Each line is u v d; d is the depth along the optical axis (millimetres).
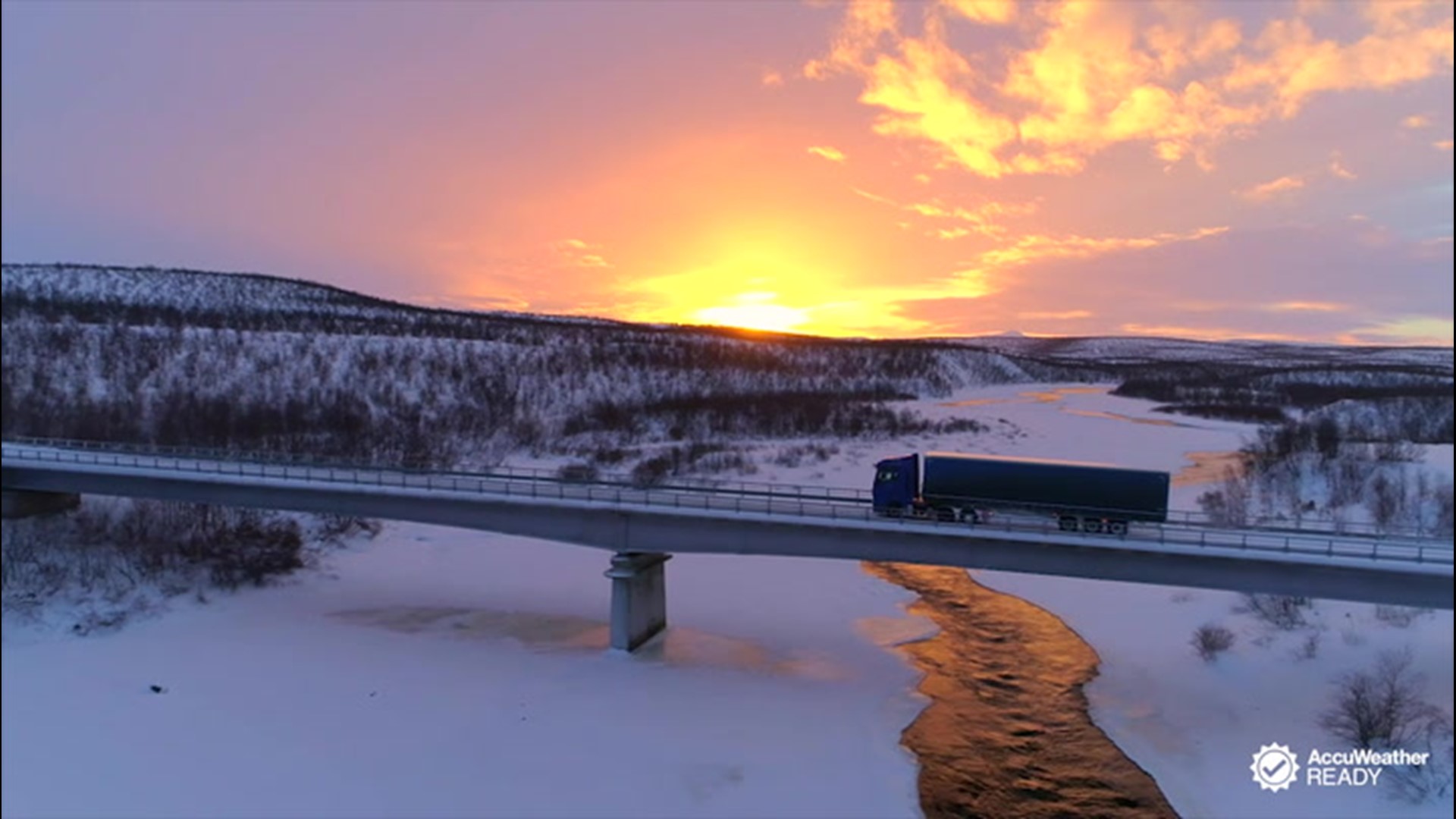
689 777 29266
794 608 48281
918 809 27656
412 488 45562
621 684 37219
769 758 30641
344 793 27781
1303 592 32562
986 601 49438
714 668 39219
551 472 78812
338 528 61375
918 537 37219
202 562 51938
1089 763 30688
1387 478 67062
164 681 37031
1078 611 47031
